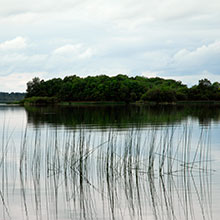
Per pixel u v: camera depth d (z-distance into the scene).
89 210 8.72
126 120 30.94
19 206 9.01
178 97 96.19
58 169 12.33
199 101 97.44
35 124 28.44
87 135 20.14
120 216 8.32
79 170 12.50
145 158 14.08
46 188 10.51
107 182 11.05
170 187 10.38
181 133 21.19
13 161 13.95
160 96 92.81
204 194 9.67
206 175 11.53
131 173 12.03
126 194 9.88
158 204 9.05
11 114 44.66
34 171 12.42
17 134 21.91
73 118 34.94
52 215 8.41
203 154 14.70
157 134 20.64
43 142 18.28
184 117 34.97
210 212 8.45
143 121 29.72
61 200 9.48
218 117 34.81
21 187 10.56
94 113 44.44
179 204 8.99
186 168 12.50
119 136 19.69
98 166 13.00
